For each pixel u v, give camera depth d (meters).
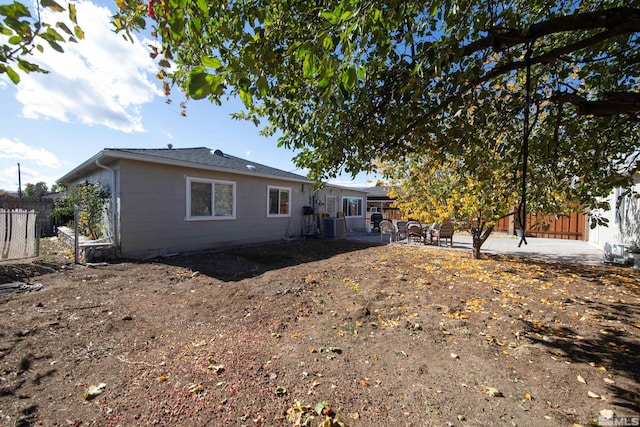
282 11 2.42
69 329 3.46
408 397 2.28
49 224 13.67
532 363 2.78
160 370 2.61
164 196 8.37
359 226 19.11
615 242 8.52
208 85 1.39
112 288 5.18
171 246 8.56
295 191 13.28
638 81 3.17
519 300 4.58
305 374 2.57
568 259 8.22
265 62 2.08
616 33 1.87
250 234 11.05
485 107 2.80
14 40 1.36
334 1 1.97
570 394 2.31
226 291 5.04
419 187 7.81
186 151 11.10
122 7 1.69
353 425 1.98
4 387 2.34
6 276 5.71
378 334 3.42
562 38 2.89
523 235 2.33
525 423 2.00
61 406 2.12
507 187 4.54
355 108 2.77
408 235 11.81
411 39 2.06
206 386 2.38
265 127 4.19
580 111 2.39
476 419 2.04
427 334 3.41
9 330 3.38
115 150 7.19
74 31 1.43
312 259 8.30
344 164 3.36
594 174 3.59
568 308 4.23
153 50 2.18
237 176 10.47
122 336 3.31
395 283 5.59
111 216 7.91
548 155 3.29
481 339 3.28
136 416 2.03
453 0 1.93
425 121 2.66
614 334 3.39
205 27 2.28
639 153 3.37
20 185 28.19
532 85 3.22
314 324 3.68
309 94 3.00
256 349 3.02
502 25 2.18
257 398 2.24
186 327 3.58
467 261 7.87
